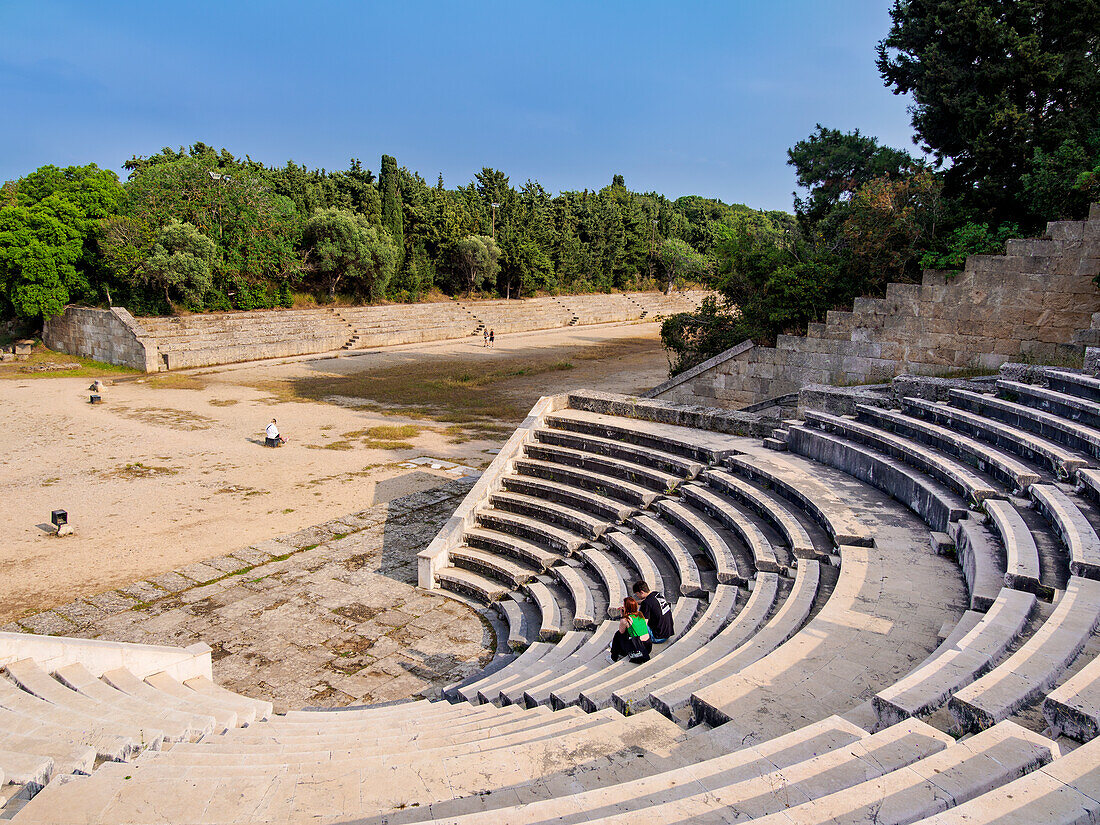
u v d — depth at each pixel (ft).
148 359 130.72
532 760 18.11
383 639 38.32
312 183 213.05
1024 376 44.24
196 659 32.53
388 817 15.80
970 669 19.07
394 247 201.05
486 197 256.73
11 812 16.02
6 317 157.69
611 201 291.38
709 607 31.09
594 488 50.16
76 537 52.21
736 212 417.49
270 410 100.12
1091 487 29.48
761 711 19.77
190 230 146.00
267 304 175.42
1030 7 60.08
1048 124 61.98
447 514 57.72
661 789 15.05
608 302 260.62
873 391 54.03
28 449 77.10
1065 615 20.43
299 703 32.27
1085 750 13.52
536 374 135.54
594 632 34.91
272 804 16.39
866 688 20.99
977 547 28.14
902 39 68.90
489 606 42.27
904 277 64.54
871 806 12.66
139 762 18.79
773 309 71.56
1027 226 65.87
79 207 144.15
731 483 43.55
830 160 85.25
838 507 37.19
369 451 78.13
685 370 83.82
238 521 55.88
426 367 142.00
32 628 38.88
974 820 11.62
